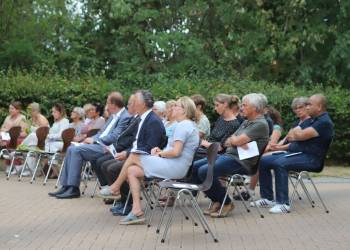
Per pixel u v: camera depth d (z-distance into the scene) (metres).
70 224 7.38
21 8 19.55
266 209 8.61
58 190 9.84
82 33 21.45
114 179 8.15
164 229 7.06
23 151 11.88
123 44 20.47
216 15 19.91
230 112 8.91
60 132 12.09
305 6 19.08
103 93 14.57
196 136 7.48
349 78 18.94
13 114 12.99
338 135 15.08
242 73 18.95
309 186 11.44
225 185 8.40
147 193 8.24
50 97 14.41
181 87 14.78
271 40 19.09
